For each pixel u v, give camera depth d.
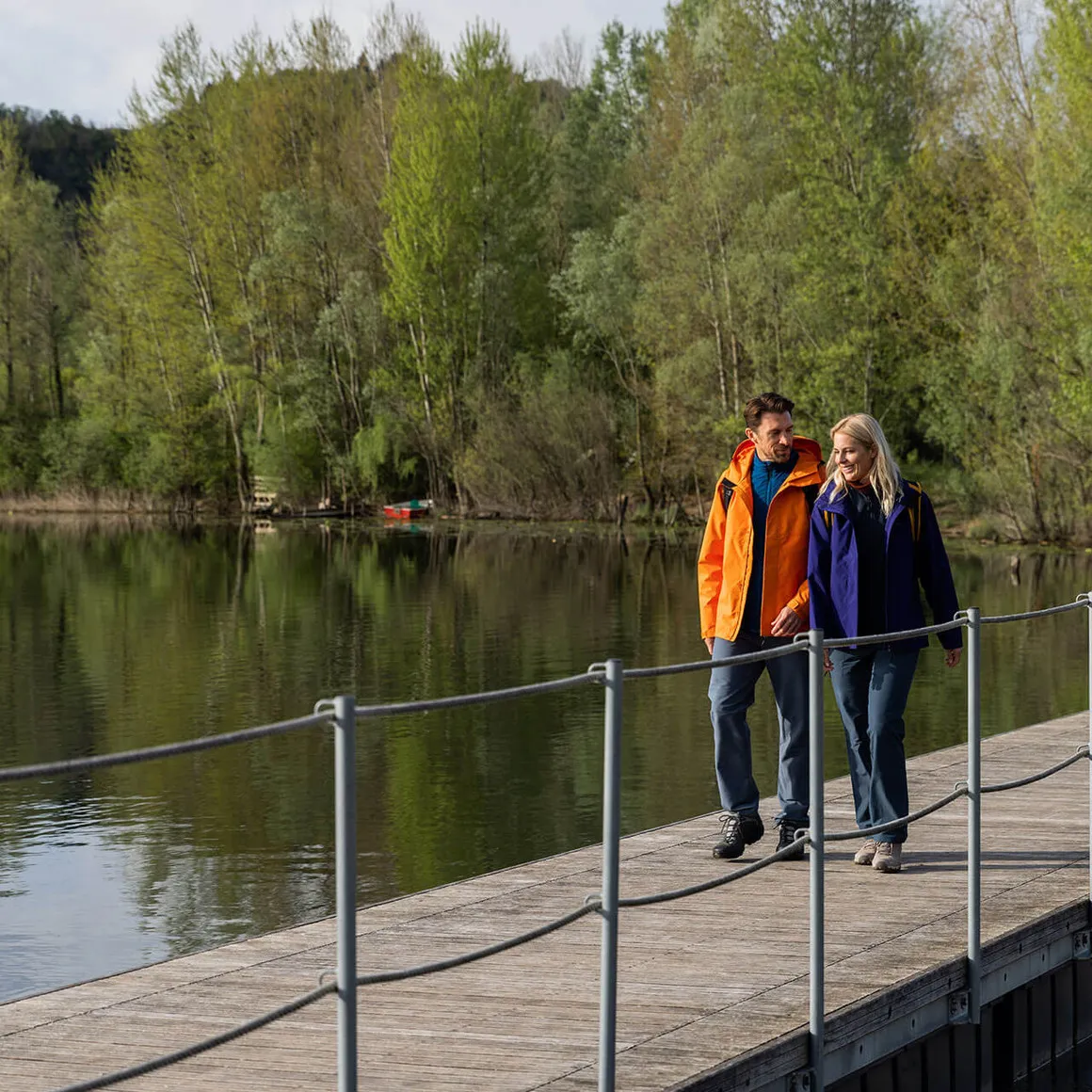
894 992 5.09
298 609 26.72
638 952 5.59
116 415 66.81
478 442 54.78
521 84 58.97
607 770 3.93
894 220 42.47
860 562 6.59
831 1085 4.85
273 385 60.25
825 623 6.68
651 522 51.44
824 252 42.22
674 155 52.69
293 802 11.94
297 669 19.45
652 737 14.62
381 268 61.56
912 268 42.12
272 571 35.09
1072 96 35.50
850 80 44.16
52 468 67.38
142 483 63.78
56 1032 4.74
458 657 20.44
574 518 54.50
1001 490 40.41
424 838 10.76
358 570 35.16
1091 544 39.41
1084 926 6.39
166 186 62.25
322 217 58.97
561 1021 4.78
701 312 46.09
